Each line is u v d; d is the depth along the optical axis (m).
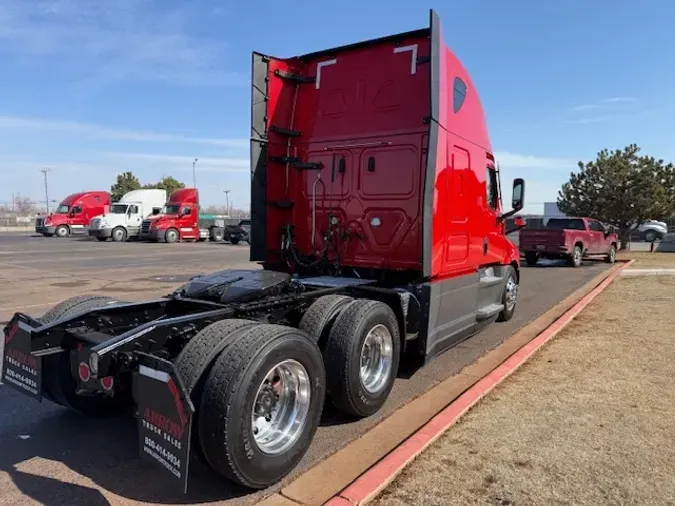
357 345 4.32
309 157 6.62
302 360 3.66
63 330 4.07
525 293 12.38
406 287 5.48
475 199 6.68
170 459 2.99
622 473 3.57
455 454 3.84
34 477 3.63
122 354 3.34
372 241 6.14
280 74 6.52
